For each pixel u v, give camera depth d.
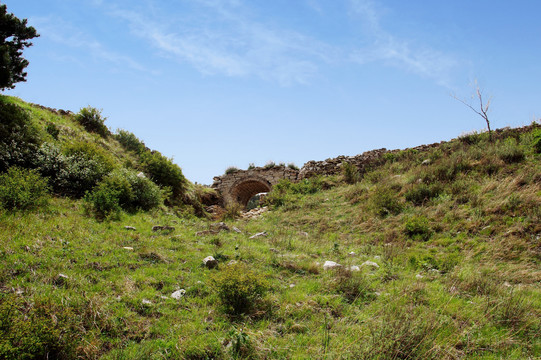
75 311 4.73
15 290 5.06
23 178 9.38
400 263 7.96
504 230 8.88
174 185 17.55
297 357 4.13
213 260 7.30
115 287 5.72
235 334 4.26
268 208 17.56
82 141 14.29
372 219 11.98
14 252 6.32
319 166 22.33
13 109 12.56
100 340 4.29
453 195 11.96
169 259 7.43
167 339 4.46
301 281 6.74
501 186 11.07
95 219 9.61
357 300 5.84
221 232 10.74
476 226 9.45
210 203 23.36
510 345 4.35
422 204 11.98
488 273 6.83
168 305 5.37
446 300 5.62
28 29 14.22
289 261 7.82
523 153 13.26
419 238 9.70
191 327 4.73
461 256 8.12
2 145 10.73
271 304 5.54
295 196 18.00
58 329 3.97
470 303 5.50
